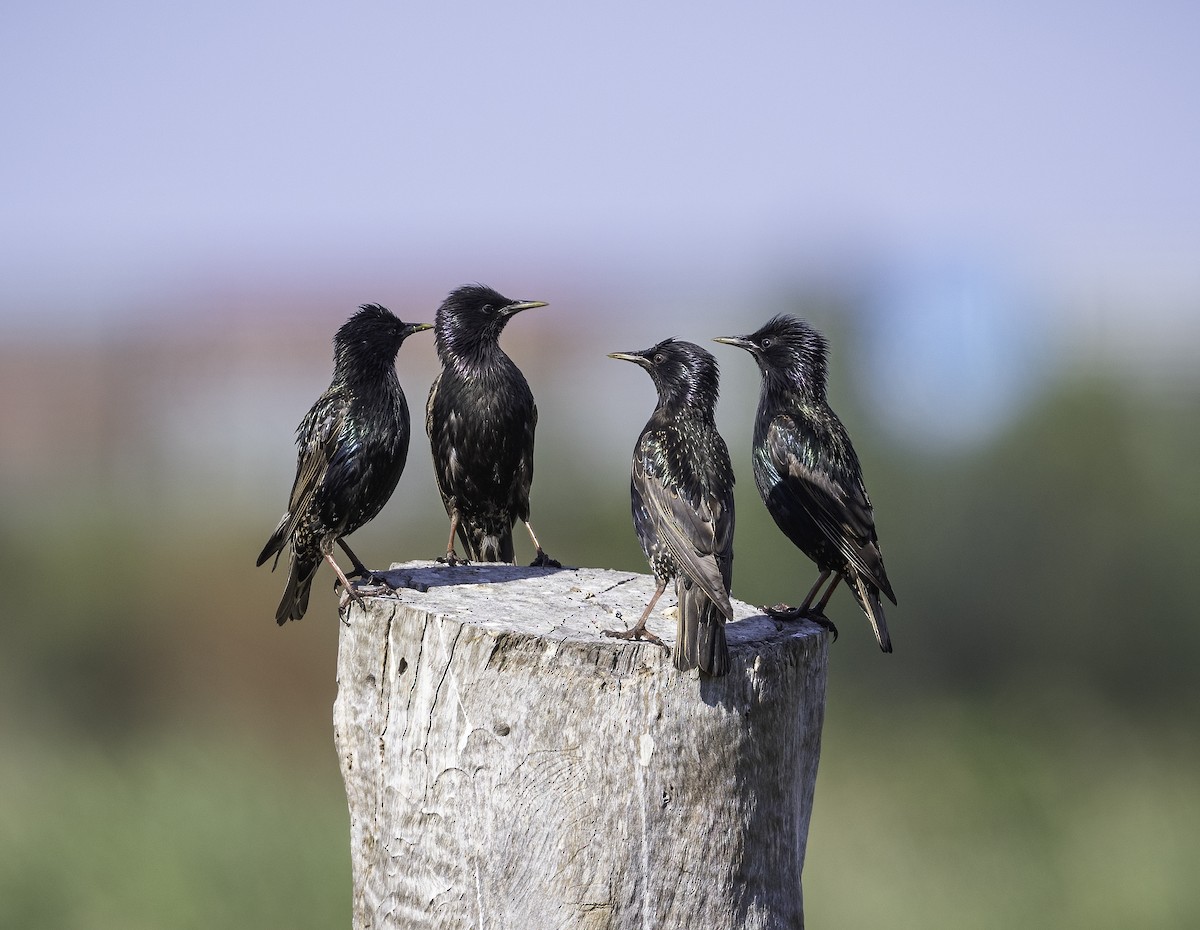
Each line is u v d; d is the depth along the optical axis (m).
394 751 5.69
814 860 13.61
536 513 21.86
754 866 5.58
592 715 5.33
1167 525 21.59
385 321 7.45
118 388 36.88
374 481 7.39
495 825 5.39
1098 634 21.31
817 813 15.16
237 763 15.89
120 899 11.52
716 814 5.45
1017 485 21.80
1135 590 21.31
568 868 5.32
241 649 21.14
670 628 5.96
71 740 19.25
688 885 5.40
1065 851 13.57
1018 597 21.22
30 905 11.23
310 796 14.20
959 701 20.23
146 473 30.12
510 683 5.40
